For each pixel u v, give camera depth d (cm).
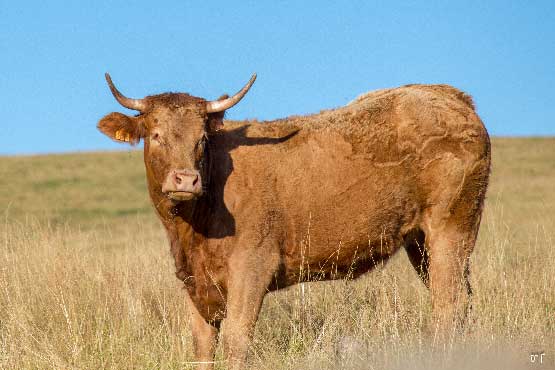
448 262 2253
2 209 9456
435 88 2419
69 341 2123
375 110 2253
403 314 2247
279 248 2095
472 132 2272
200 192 1823
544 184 9294
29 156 15375
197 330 2109
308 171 2125
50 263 2680
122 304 2462
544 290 2409
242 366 1962
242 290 2000
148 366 1975
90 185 11969
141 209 9731
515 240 3612
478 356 1927
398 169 2208
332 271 2227
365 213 2173
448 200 2250
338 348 2050
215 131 2033
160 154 1936
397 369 1900
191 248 2039
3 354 2017
